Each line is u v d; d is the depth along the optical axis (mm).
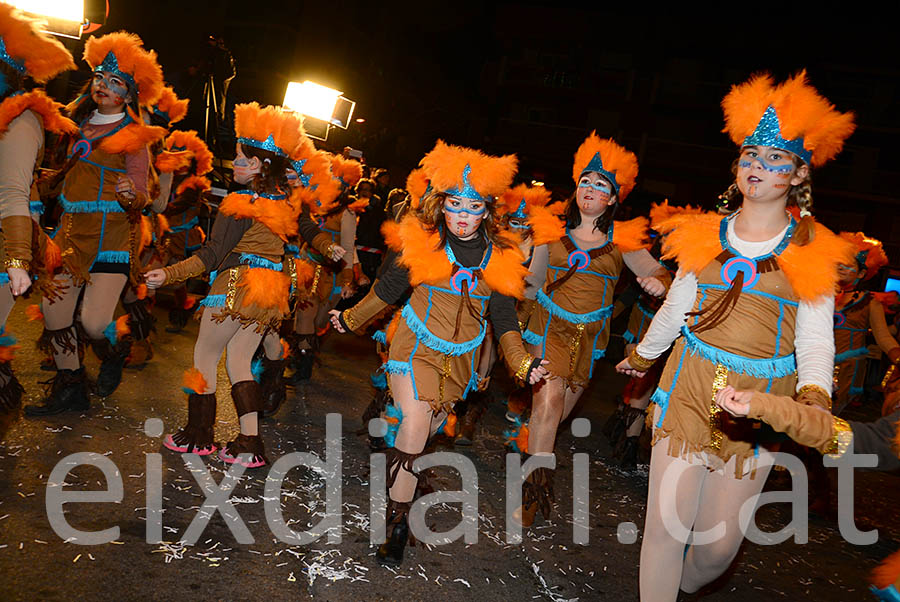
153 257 6801
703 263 3066
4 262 4105
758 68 35906
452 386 3777
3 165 4020
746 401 2428
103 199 4941
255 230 4590
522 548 4199
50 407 4938
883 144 34781
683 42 36031
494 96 37562
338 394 7035
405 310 3807
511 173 3656
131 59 4922
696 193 36500
